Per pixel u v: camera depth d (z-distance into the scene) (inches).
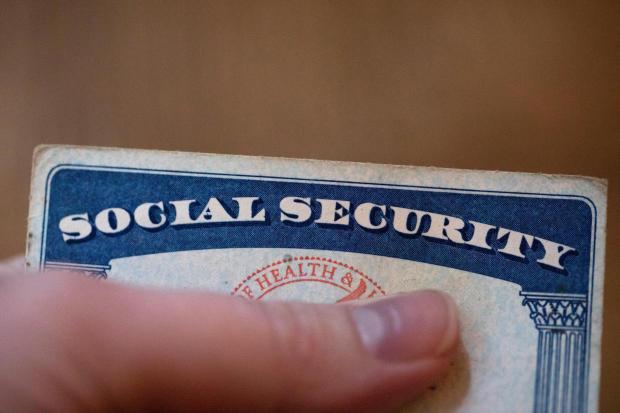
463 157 7.7
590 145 7.7
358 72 7.7
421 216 7.4
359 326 6.9
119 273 7.4
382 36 7.7
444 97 7.7
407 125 7.7
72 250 7.4
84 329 6.6
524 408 7.3
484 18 7.8
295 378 6.8
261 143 7.7
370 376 6.9
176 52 7.8
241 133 7.7
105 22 7.8
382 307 7.0
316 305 7.0
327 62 7.7
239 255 7.4
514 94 7.7
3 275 6.8
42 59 7.8
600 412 7.5
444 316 7.0
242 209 7.4
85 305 6.7
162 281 7.4
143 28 7.8
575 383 7.3
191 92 7.7
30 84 7.8
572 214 7.4
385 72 7.7
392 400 7.0
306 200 7.4
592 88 7.7
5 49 7.8
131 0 7.8
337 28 7.7
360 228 7.4
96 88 7.8
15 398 6.6
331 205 7.4
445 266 7.4
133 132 7.7
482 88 7.7
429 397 7.3
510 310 7.4
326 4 7.8
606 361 7.6
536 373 7.3
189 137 7.7
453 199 7.4
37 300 6.7
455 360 7.3
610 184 7.7
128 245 7.4
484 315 7.4
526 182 7.5
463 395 7.3
